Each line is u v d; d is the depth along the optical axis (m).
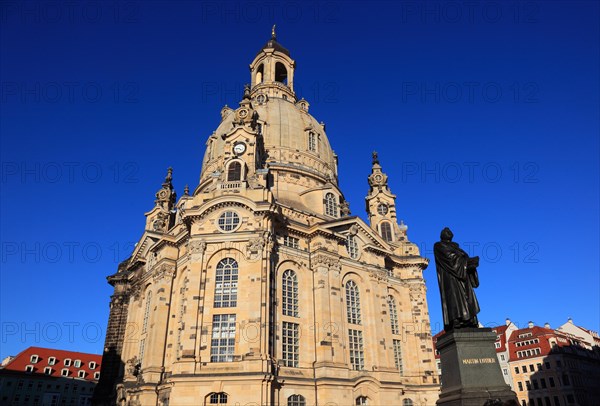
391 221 83.94
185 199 74.62
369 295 65.12
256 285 51.81
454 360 22.89
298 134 81.69
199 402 45.84
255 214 56.44
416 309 73.12
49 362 115.62
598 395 105.50
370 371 59.97
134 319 70.12
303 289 59.19
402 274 76.19
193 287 52.47
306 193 73.75
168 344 57.62
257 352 48.09
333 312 58.66
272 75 99.62
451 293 24.69
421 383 67.25
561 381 96.75
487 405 19.62
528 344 105.31
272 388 47.97
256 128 72.19
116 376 71.56
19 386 107.81
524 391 102.56
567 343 104.06
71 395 114.38
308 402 51.44
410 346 70.62
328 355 54.97
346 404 53.09
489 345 23.00
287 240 61.28
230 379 46.25
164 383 53.72
